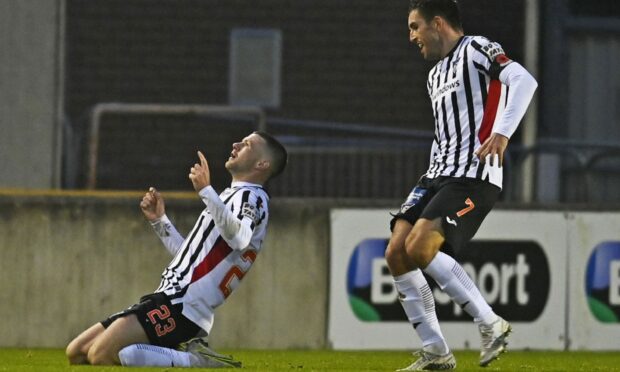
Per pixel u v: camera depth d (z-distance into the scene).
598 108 53.19
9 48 42.19
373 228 34.66
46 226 34.16
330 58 52.69
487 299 34.62
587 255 35.06
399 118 52.66
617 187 46.81
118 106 40.50
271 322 34.59
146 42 52.22
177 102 52.28
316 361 28.11
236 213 21.67
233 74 52.56
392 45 52.72
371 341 34.47
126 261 34.31
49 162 42.09
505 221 34.69
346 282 34.59
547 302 34.88
